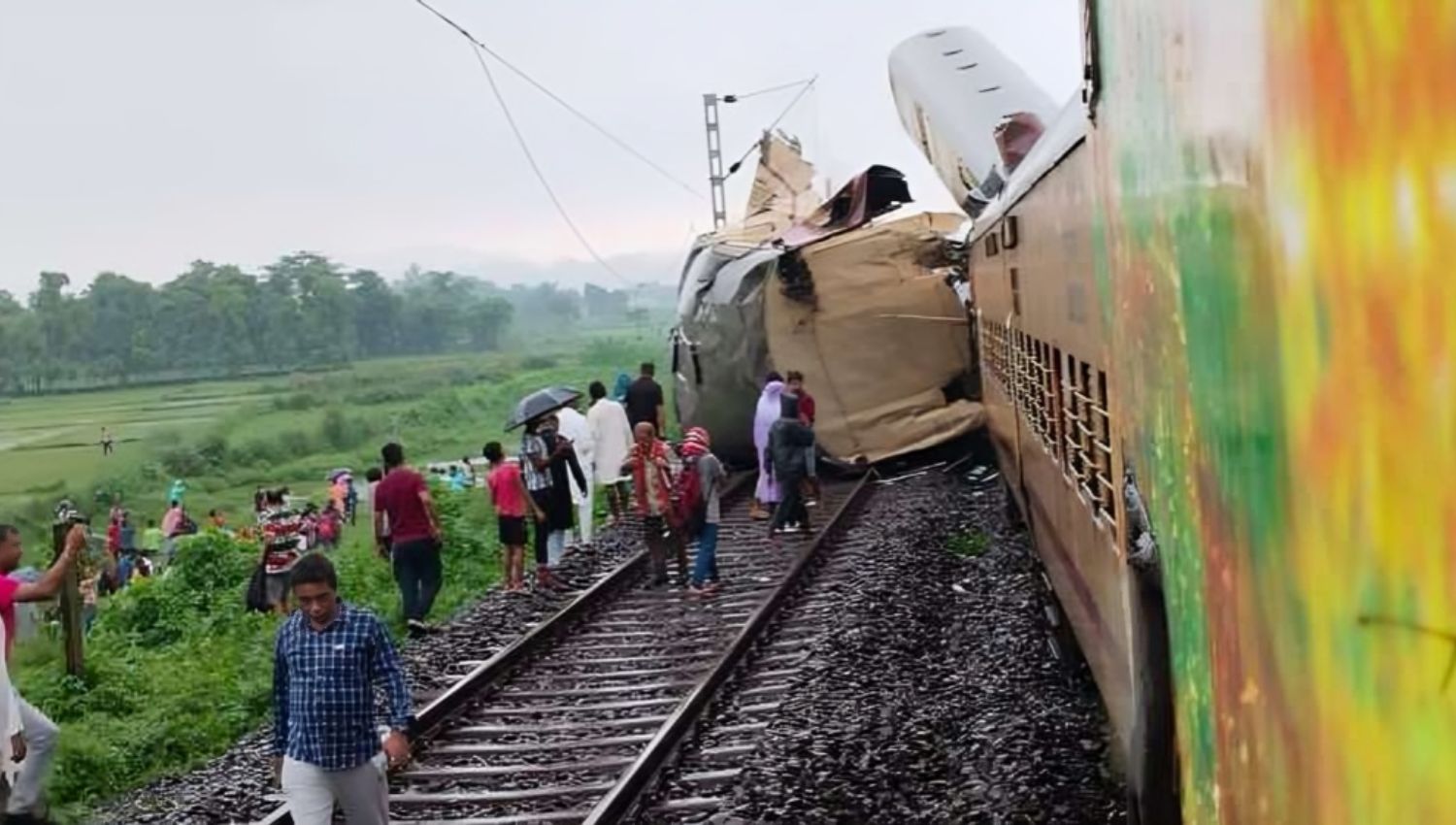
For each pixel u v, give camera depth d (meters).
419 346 147.88
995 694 9.95
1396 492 1.83
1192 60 2.93
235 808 9.25
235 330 121.38
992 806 7.68
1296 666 2.34
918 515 18.91
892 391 22.67
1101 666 6.18
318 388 94.31
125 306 118.94
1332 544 2.10
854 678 10.95
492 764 9.82
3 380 110.75
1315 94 2.07
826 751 9.01
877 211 23.34
